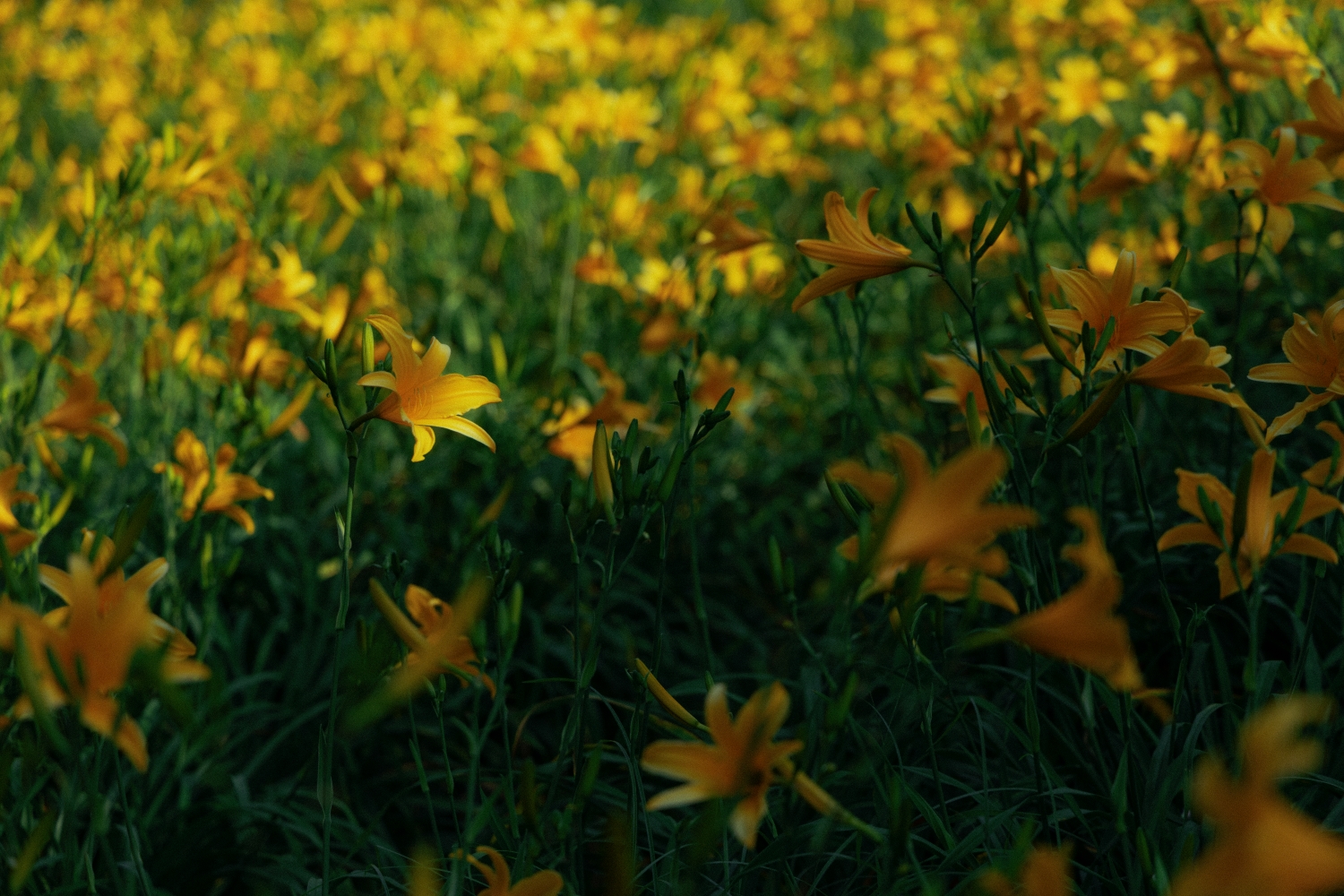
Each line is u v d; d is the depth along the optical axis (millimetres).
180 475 2447
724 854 1819
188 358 3127
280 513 3441
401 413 1734
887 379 4219
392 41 5812
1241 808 849
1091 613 1127
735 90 5219
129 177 2732
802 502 3947
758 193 5258
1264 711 1897
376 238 4184
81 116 6434
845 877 2223
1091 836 1971
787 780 1373
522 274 4887
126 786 2477
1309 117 3438
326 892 1703
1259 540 1714
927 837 2279
